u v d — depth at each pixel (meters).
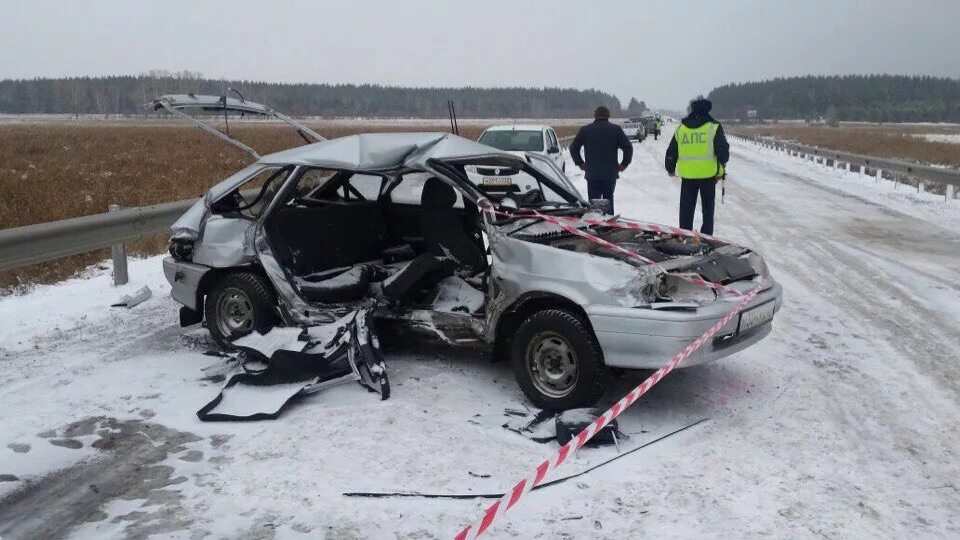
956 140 49.50
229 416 4.55
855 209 14.73
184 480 3.84
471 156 5.42
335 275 5.96
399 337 5.73
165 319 6.93
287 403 4.76
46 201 11.92
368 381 5.09
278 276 5.48
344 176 6.68
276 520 3.44
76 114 162.38
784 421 4.59
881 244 10.79
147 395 4.99
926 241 11.06
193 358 5.77
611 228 5.59
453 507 3.54
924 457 4.11
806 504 3.59
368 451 4.13
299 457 4.07
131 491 3.73
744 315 4.63
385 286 5.21
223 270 5.82
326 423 4.51
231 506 3.57
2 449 4.18
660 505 3.57
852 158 22.62
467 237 5.69
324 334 5.21
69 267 8.97
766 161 30.16
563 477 3.83
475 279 5.58
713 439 4.32
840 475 3.89
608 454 4.11
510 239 4.82
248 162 23.00
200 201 6.04
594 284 4.42
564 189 6.19
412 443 4.23
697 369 5.52
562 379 4.63
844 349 6.01
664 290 4.58
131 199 12.89
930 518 3.47
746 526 3.38
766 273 5.32
